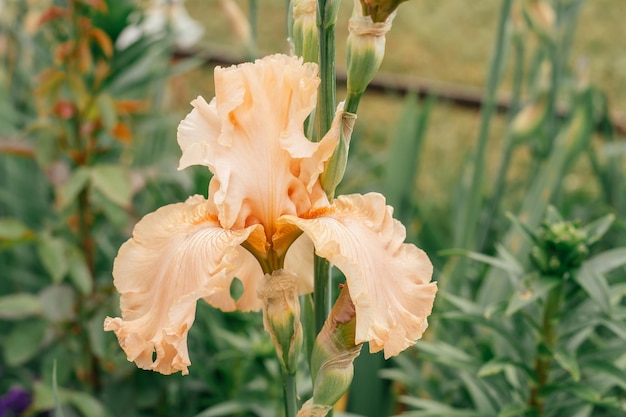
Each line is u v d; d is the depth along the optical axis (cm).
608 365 64
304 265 50
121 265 46
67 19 82
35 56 102
